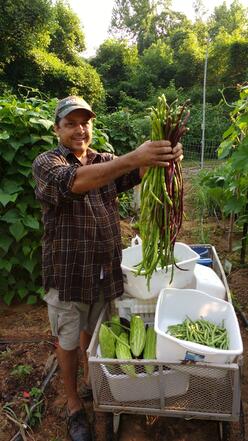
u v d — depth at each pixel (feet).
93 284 6.88
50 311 7.20
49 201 5.93
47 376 8.99
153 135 5.07
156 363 5.71
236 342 5.90
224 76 80.74
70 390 7.57
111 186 7.18
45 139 10.80
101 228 6.83
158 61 92.43
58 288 6.81
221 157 13.75
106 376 6.01
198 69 87.97
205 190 20.79
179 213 5.49
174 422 7.73
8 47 46.96
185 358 5.65
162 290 6.91
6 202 10.19
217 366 5.50
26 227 11.11
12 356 9.73
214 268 9.20
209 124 50.57
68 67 54.80
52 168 5.85
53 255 6.77
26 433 7.61
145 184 5.34
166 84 90.63
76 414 7.48
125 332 7.21
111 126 22.74
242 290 12.71
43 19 49.08
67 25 63.31
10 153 10.66
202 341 6.27
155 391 6.08
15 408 8.12
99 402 6.28
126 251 8.39
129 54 97.35
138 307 7.50
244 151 11.77
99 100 60.34
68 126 6.64
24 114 10.74
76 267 6.74
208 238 17.51
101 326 6.75
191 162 41.29
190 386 5.97
